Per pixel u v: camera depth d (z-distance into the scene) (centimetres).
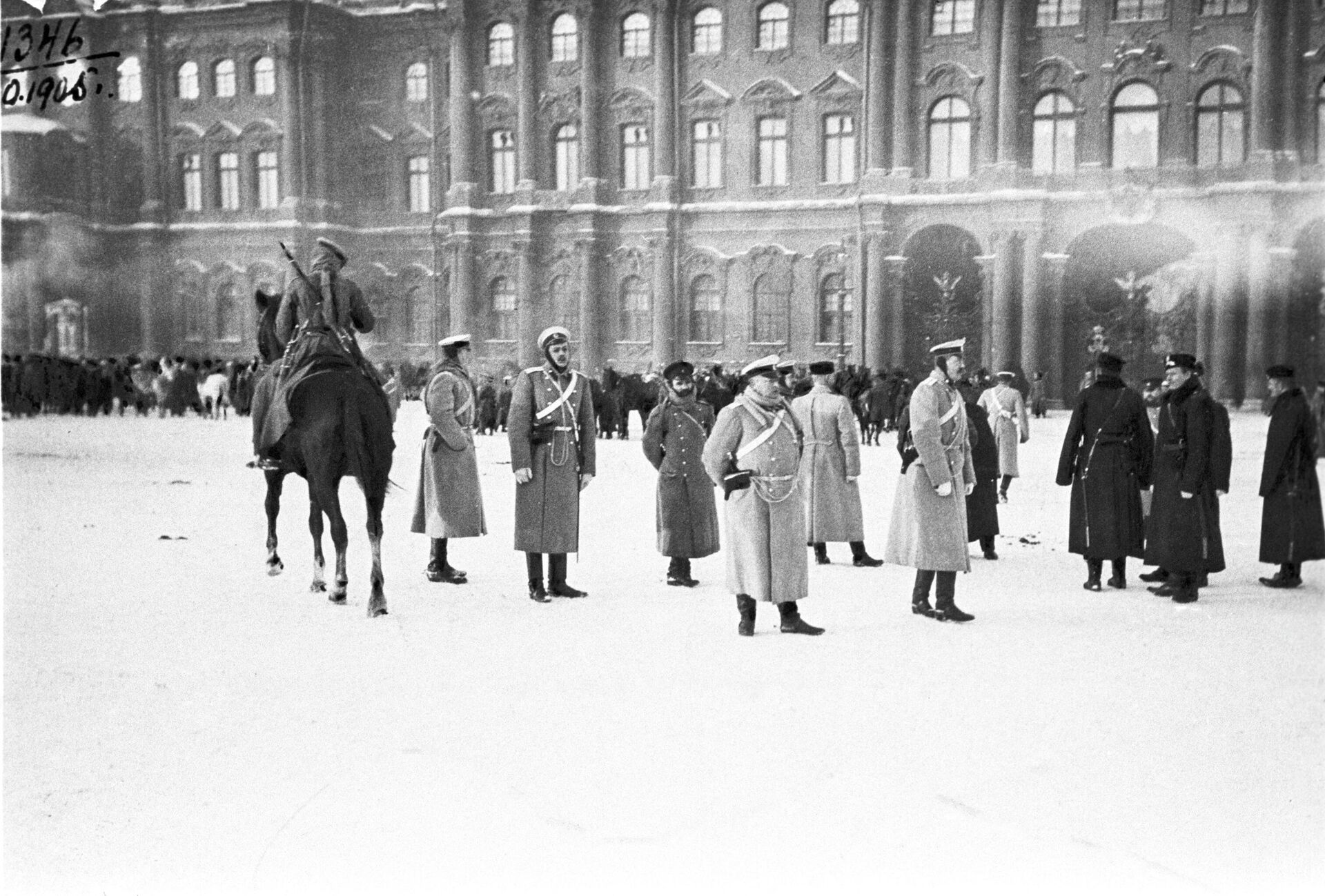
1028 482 1844
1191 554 980
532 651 839
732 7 2059
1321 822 528
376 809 558
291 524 1491
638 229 2073
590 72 2158
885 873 501
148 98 1909
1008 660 803
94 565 1172
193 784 586
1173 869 491
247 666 795
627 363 2022
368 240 2112
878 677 761
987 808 547
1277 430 984
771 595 869
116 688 737
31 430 1880
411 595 1057
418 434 2478
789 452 879
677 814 549
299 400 991
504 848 520
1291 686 717
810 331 1906
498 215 2088
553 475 1020
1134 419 1068
